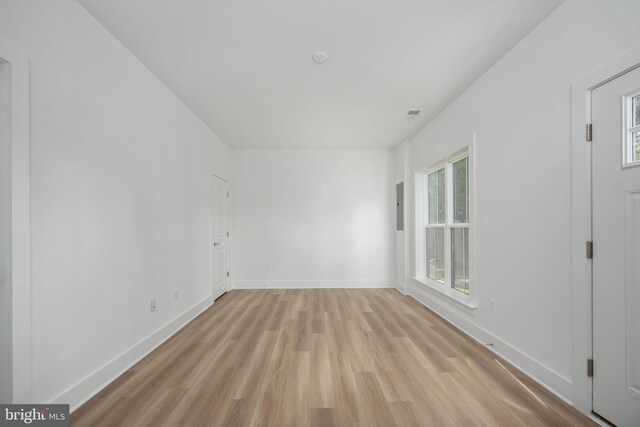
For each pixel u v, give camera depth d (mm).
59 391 1525
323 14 1780
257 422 1488
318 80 2590
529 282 1952
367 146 4770
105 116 1896
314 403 1643
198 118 3438
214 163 4004
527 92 1970
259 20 1829
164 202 2650
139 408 1603
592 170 1524
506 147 2188
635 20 1312
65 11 1588
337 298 4109
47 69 1476
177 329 2840
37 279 1415
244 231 4824
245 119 3525
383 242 4859
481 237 2502
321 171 4875
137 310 2223
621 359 1384
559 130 1714
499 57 2242
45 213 1462
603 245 1464
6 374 1282
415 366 2074
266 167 4863
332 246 4848
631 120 1359
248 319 3172
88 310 1737
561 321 1697
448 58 2250
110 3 1680
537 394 1729
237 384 1842
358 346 2432
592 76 1496
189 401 1664
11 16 1302
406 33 1955
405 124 3717
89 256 1751
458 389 1781
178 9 1731
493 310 2344
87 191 1741
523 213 2012
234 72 2453
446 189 3320
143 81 2330
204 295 3594
